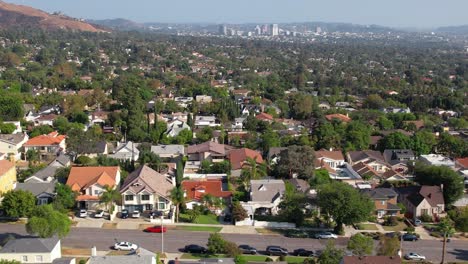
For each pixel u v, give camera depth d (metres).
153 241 79.62
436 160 122.12
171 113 189.00
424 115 189.62
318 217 91.50
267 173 113.94
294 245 80.75
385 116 176.75
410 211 97.44
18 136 130.88
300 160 109.88
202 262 65.19
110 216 86.75
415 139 134.00
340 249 72.38
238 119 175.12
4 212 85.94
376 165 122.50
